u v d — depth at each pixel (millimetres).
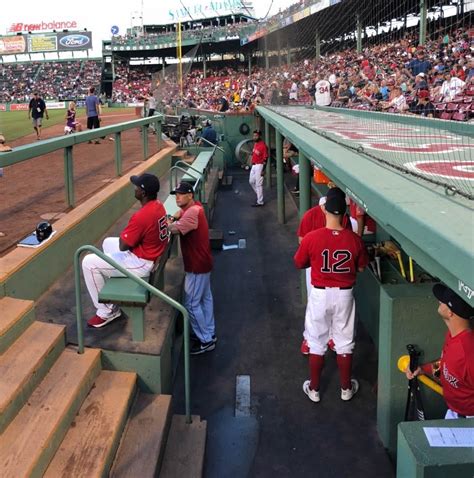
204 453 3674
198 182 8859
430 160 3271
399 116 6922
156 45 57844
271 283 7289
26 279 4504
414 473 2092
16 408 3195
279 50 16438
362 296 5340
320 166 4008
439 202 2148
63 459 3070
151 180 4375
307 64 16828
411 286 3693
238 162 18547
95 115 15414
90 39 75500
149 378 4008
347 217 4605
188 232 4992
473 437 2188
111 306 4324
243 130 18391
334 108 10797
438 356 3559
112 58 64625
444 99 7938
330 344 4664
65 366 3736
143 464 3266
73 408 3418
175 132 16672
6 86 66438
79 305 3830
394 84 10203
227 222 10922
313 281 4227
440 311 2938
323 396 4566
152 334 4277
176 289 5570
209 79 48188
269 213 11578
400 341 3562
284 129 6742
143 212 4262
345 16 15531
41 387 3482
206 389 4711
